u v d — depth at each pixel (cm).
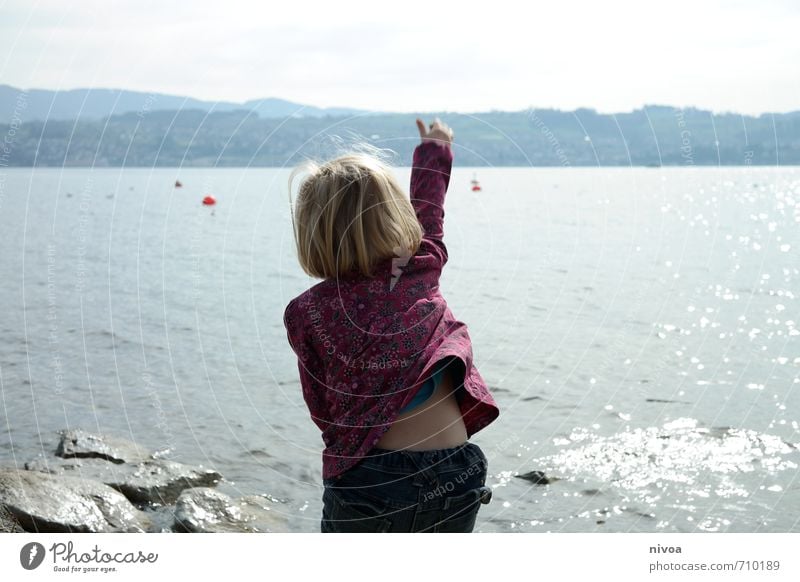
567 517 504
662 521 491
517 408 730
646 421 688
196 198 4706
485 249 2120
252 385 809
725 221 3097
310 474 583
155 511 518
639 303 1305
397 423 218
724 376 829
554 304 1296
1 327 1086
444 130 255
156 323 1138
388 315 220
